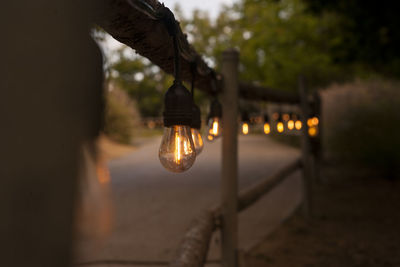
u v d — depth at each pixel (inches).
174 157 38.9
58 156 12.6
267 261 163.6
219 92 115.5
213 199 275.7
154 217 222.7
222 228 119.0
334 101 425.1
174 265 62.2
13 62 10.8
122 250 162.1
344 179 364.8
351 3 357.4
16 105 10.9
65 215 12.8
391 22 339.9
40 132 11.7
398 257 169.5
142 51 45.4
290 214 237.9
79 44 14.4
